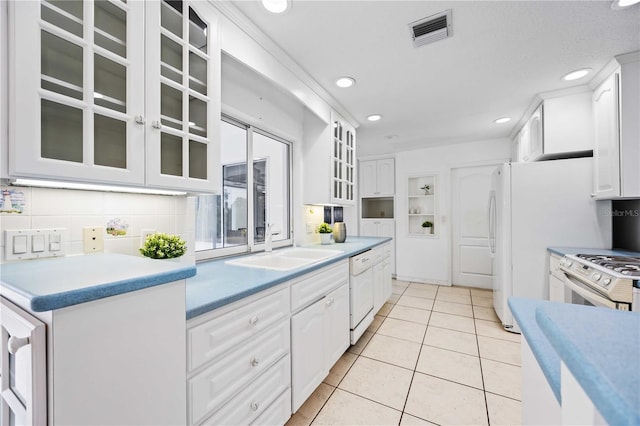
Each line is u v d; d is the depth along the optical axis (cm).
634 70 192
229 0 143
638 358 34
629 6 146
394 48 185
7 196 93
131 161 100
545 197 253
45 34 83
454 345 238
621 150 196
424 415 156
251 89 208
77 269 82
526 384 82
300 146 274
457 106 284
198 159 131
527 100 270
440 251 439
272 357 128
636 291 136
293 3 146
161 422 77
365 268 251
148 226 135
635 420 24
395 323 287
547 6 148
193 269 86
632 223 232
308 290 160
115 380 67
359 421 152
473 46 184
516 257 263
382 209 518
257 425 118
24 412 60
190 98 129
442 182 439
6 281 67
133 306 71
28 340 57
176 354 82
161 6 116
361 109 292
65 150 87
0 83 72
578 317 48
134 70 101
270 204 259
